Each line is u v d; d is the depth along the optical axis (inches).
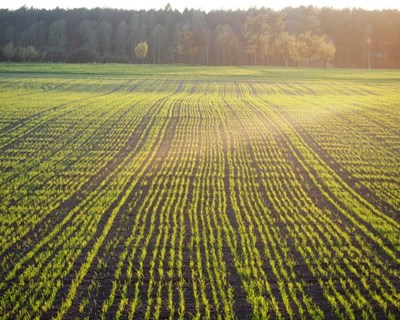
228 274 562.6
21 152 1211.2
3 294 512.7
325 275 562.9
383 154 1251.2
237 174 1039.6
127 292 521.7
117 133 1473.9
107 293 518.6
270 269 578.2
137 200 847.1
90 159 1157.1
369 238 684.7
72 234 685.9
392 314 478.3
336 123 1690.5
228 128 1593.3
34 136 1398.9
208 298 510.3
